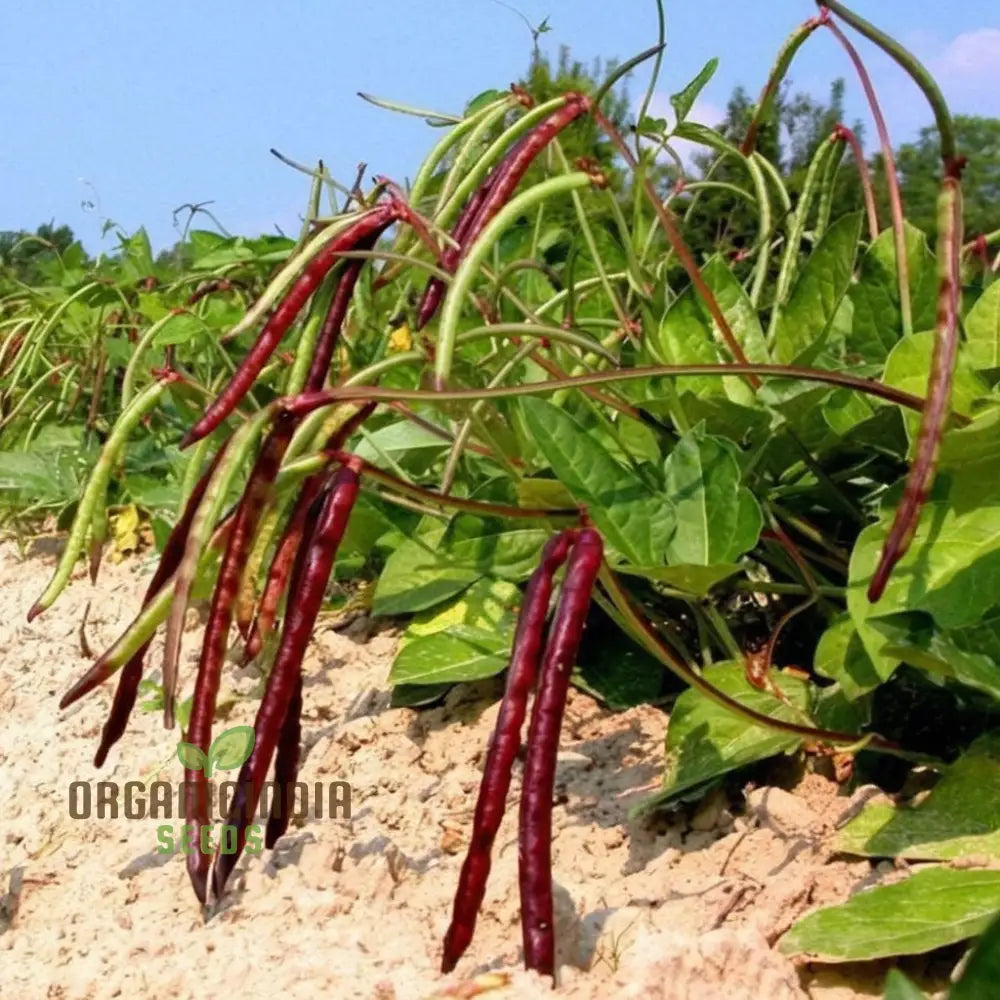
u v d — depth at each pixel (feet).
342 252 2.98
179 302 5.86
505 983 2.65
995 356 3.45
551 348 3.73
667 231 3.45
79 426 6.84
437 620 3.92
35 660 4.78
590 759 3.49
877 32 2.51
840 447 3.59
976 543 2.97
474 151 3.46
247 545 2.81
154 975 2.89
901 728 3.31
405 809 3.44
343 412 2.93
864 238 7.39
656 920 2.91
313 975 2.81
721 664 3.35
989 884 2.75
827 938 2.71
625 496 3.27
